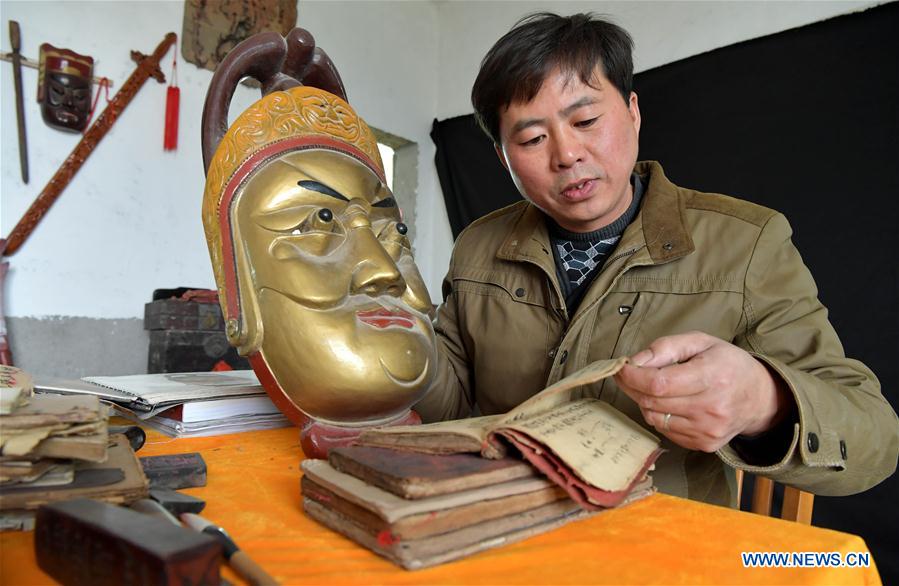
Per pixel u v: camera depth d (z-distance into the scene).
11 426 0.51
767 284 0.97
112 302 2.52
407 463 0.53
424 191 3.88
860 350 2.11
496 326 1.18
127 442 0.75
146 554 0.37
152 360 2.43
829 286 2.20
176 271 2.71
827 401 0.73
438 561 0.47
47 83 2.30
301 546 0.50
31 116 2.31
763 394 0.69
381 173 1.03
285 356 0.82
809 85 2.33
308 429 0.83
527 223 1.21
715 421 0.65
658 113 2.75
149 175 2.63
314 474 0.56
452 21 3.89
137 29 2.59
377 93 3.59
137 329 2.58
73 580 0.42
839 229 2.21
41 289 2.34
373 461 0.53
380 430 0.62
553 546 0.51
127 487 0.55
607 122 0.96
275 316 0.83
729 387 0.64
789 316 0.94
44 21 2.35
